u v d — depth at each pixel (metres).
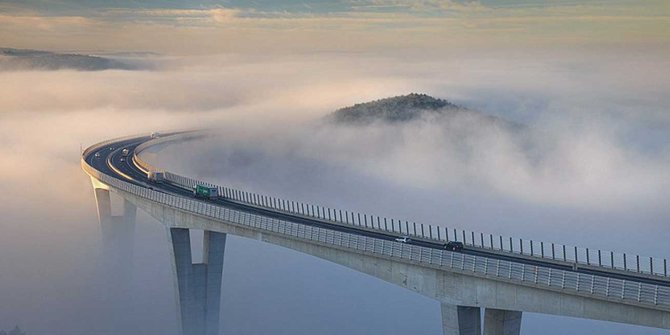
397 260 107.62
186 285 152.75
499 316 99.62
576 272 97.75
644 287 84.88
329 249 118.31
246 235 134.25
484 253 113.31
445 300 102.88
